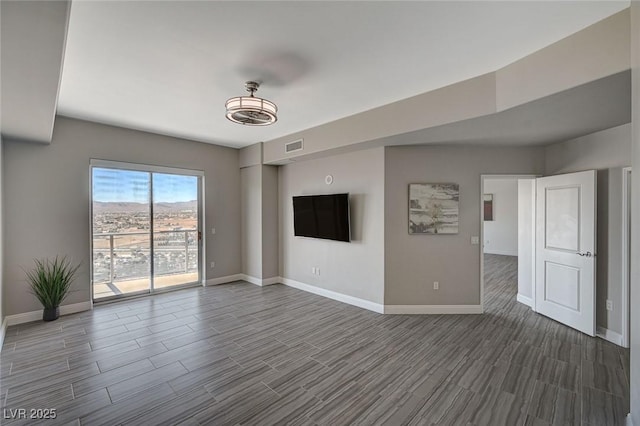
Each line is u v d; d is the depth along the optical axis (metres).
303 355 2.93
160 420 2.02
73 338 3.29
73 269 4.08
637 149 1.60
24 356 2.88
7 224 3.61
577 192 3.50
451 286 4.13
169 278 5.20
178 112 3.74
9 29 1.49
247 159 5.75
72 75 2.70
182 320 3.85
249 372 2.62
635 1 1.60
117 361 2.80
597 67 1.97
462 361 2.81
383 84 2.92
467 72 2.68
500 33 2.09
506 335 3.39
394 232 4.14
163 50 2.29
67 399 2.23
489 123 2.99
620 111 2.64
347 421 2.02
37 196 3.81
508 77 2.54
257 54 2.35
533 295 4.23
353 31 2.06
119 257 4.65
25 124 3.03
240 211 6.04
